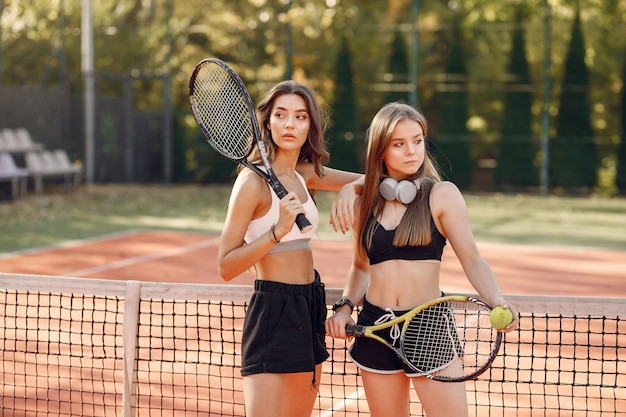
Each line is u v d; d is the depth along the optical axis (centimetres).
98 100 1938
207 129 307
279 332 278
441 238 279
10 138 1650
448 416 269
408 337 273
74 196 1705
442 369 269
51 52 1995
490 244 1145
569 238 1215
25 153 1733
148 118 2047
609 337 554
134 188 1917
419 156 278
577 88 1873
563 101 1883
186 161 2058
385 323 271
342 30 1973
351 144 1964
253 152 295
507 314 249
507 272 923
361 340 286
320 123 292
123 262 952
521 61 1911
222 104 304
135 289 321
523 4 2011
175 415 399
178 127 2048
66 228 1249
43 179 1811
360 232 288
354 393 438
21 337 532
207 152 2053
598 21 1919
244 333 284
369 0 2106
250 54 2122
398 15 2114
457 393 270
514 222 1405
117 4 2180
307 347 280
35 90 1791
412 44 1962
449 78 1934
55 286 331
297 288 283
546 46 1836
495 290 264
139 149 2022
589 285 848
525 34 1912
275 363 276
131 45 2116
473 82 1975
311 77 2089
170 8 1983
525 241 1179
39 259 961
